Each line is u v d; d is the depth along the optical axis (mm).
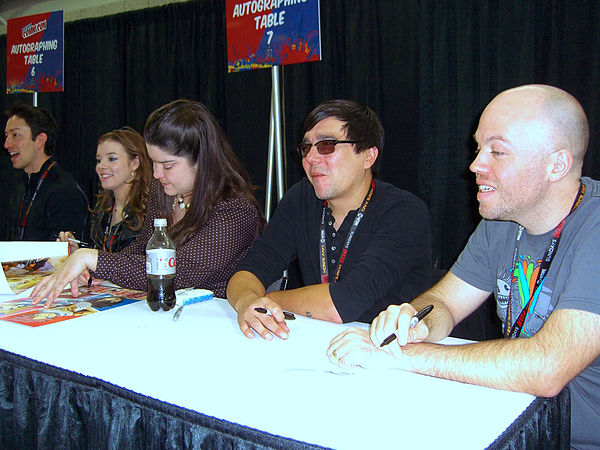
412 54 2895
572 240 1119
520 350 929
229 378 945
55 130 3174
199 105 1841
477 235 1397
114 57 4180
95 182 4340
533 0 2516
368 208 1677
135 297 1567
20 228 3037
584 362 927
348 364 1006
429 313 1245
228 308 1455
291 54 2330
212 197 1789
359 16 3027
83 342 1148
